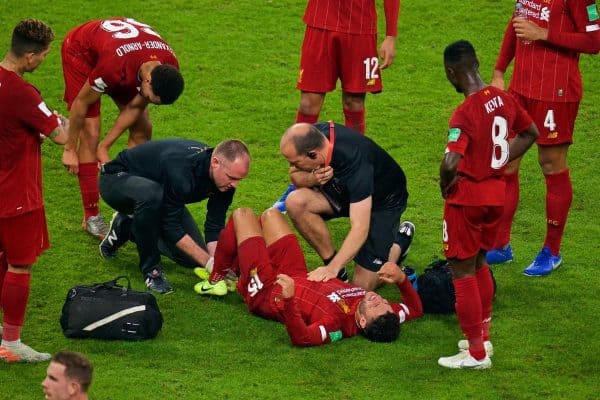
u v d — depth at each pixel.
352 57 38.25
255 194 39.88
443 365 28.56
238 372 28.05
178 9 54.47
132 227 32.72
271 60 50.56
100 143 36.31
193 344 29.72
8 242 28.02
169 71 33.34
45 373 27.77
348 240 30.89
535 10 33.94
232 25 53.34
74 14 53.00
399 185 32.81
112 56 34.19
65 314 29.83
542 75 33.97
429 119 46.28
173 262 35.22
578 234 37.25
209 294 32.59
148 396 26.55
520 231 37.81
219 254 32.22
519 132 28.72
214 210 33.50
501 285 33.66
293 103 47.25
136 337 29.61
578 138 45.00
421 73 50.03
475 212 27.61
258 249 31.39
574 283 33.78
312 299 30.27
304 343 29.47
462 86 27.83
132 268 34.56
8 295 27.97
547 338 30.20
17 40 27.38
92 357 28.72
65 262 34.72
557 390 27.38
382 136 44.72
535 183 41.41
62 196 39.66
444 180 27.19
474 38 52.56
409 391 27.23
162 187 32.38
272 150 43.41
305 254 35.94
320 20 37.97
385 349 29.61
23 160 27.77
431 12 54.66
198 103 46.84
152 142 33.41
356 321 30.22
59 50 50.25
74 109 34.62
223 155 31.53
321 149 30.20
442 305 31.69
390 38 38.69
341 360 28.89
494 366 28.62
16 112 27.20
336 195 32.56
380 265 32.81
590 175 41.91
